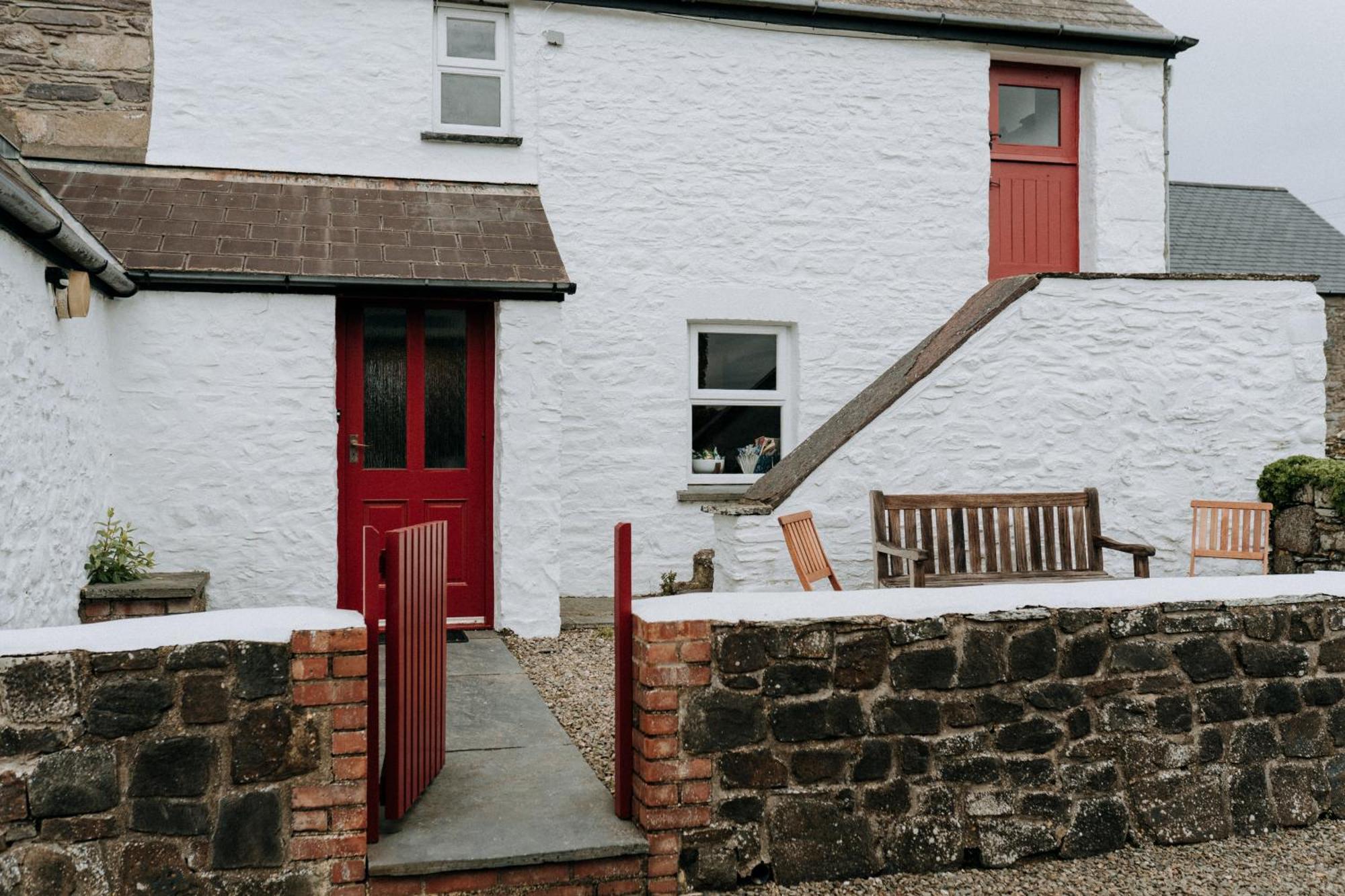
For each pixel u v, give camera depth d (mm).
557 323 7215
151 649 3346
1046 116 10242
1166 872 4098
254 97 8117
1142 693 4359
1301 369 7770
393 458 7367
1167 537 7586
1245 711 4496
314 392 6926
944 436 7273
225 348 6805
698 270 9023
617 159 8867
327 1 8258
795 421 9328
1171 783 4371
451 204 8039
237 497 6824
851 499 7176
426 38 8461
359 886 3480
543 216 8086
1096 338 7484
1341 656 4664
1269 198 18094
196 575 6539
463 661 6449
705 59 9062
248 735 3404
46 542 5199
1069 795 4238
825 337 9305
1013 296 7344
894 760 4055
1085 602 4328
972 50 9633
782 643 3949
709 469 9219
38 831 3242
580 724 5254
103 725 3301
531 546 7207
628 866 3760
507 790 4230
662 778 3797
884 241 9438
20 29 7719
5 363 4543
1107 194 9977
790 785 3945
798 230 9258
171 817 3344
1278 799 4516
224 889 3377
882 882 3975
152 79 7922
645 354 8891
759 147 9172
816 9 9078
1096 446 7484
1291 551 7453
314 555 6934
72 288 5324
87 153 7711
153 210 7203
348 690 3473
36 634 3318
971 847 4117
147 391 6695
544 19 8727
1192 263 15664
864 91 9406
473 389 7457
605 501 8781
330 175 8211
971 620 4160
